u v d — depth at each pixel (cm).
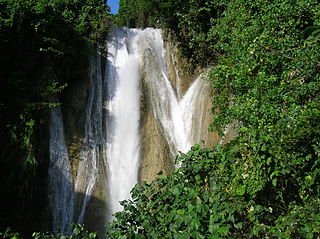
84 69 1378
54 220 1106
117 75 1541
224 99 921
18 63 1121
